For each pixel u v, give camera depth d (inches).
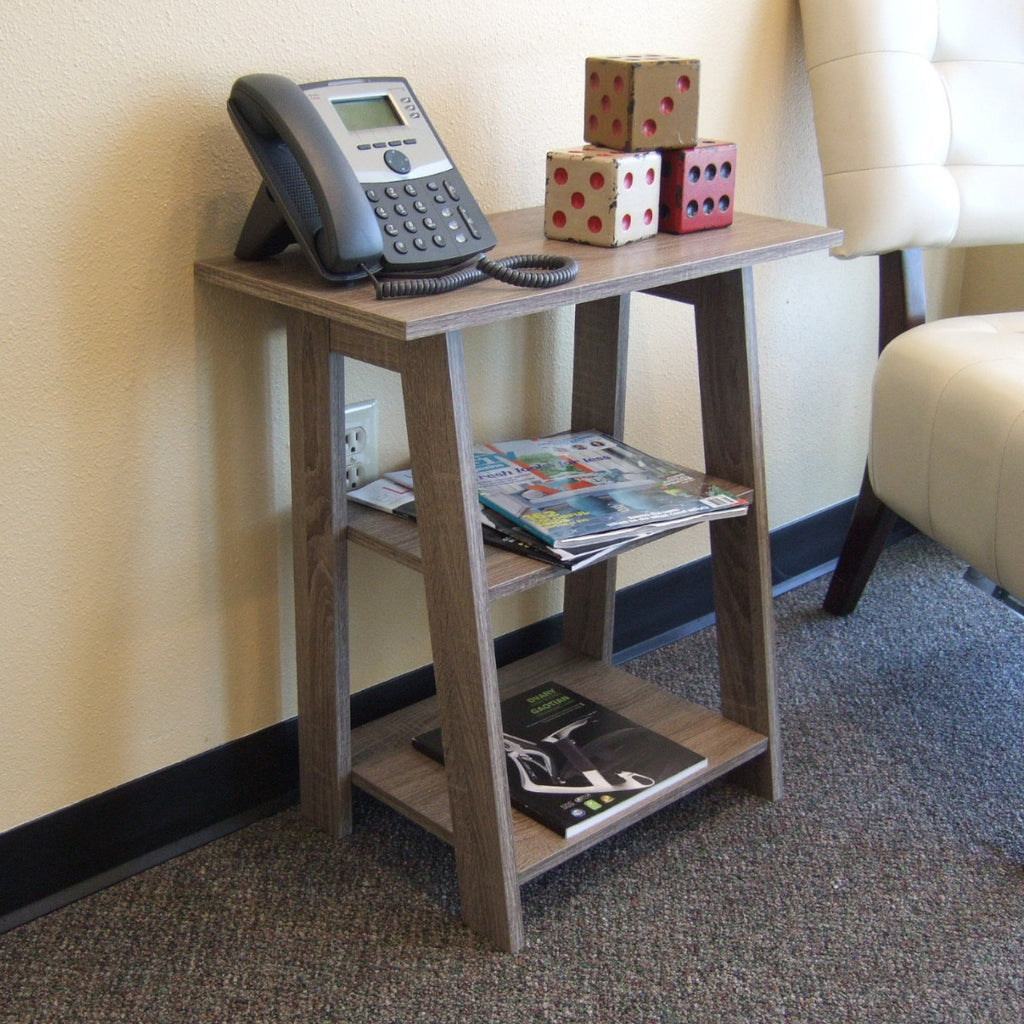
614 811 44.8
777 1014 40.4
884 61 56.5
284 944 43.0
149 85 38.8
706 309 47.6
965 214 59.2
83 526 41.9
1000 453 48.9
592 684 55.3
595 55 51.8
